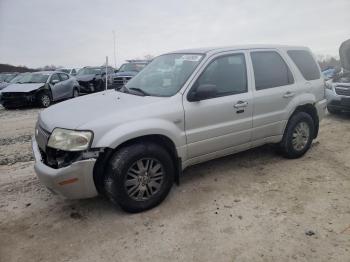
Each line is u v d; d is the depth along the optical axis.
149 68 5.00
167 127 3.86
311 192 4.26
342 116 9.09
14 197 4.28
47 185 3.57
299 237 3.29
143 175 3.76
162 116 3.85
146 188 3.81
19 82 13.98
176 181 4.19
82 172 3.44
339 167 5.11
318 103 5.60
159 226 3.55
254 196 4.18
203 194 4.25
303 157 5.56
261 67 4.90
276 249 3.11
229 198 4.13
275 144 5.43
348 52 9.09
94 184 3.58
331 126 7.87
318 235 3.31
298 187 4.41
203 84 4.23
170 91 4.14
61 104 4.38
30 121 9.96
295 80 5.25
